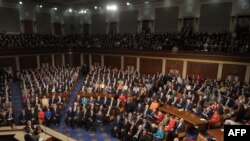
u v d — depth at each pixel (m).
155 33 24.12
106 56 24.09
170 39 20.56
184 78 18.09
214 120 9.87
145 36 22.58
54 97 14.29
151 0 22.61
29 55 22.41
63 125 12.29
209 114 10.51
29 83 17.11
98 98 14.15
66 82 17.41
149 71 21.47
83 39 27.08
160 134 8.95
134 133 9.91
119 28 27.70
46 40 25.17
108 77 18.00
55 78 18.55
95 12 29.61
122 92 15.16
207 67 17.92
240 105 10.27
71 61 26.62
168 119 10.18
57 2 24.48
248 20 18.62
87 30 31.08
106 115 12.27
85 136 10.88
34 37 24.33
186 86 14.70
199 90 14.21
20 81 18.69
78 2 24.50
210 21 20.80
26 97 14.19
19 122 12.09
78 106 12.46
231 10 19.42
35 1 23.80
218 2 20.02
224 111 10.69
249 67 15.84
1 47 20.05
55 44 25.73
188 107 11.67
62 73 20.25
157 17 24.14
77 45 26.34
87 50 25.23
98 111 12.17
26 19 25.94
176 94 13.34
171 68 20.03
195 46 18.53
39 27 27.77
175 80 16.59
